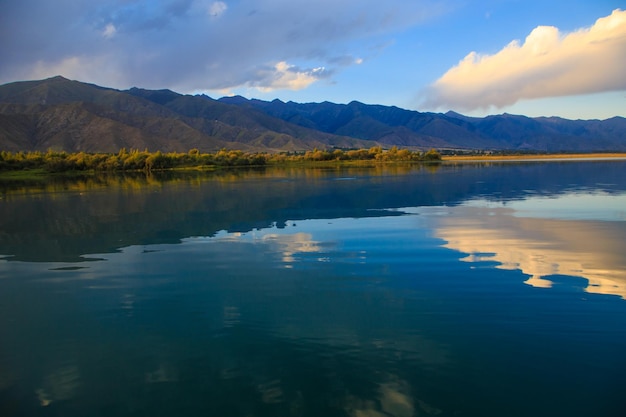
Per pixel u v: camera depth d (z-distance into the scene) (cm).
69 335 1132
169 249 2027
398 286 1412
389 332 1095
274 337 1084
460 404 820
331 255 1811
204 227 2578
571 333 1070
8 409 841
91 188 5978
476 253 1781
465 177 6188
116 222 2864
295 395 853
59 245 2206
